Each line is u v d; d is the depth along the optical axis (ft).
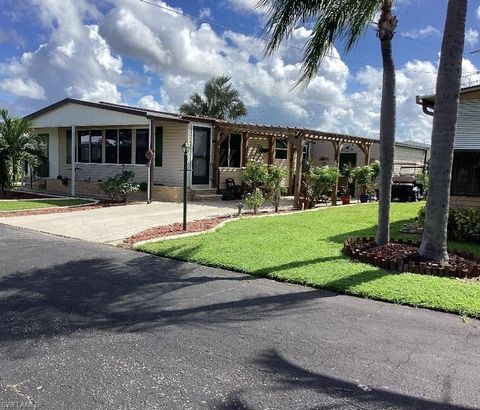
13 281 18.88
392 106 25.07
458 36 21.03
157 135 57.93
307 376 11.07
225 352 12.35
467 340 13.44
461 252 24.71
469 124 34.53
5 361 11.54
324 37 24.31
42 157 59.36
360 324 14.64
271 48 24.34
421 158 94.79
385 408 9.71
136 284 18.89
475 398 10.19
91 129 65.67
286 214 43.80
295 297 17.46
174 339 13.17
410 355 12.35
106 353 12.11
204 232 31.48
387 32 24.45
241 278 20.17
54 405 9.55
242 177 48.19
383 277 19.89
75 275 20.15
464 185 34.86
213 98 118.11
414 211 49.08
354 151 80.18
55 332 13.50
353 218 41.63
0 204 48.06
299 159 51.80
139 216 40.45
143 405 9.62
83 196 60.34
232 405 9.70
